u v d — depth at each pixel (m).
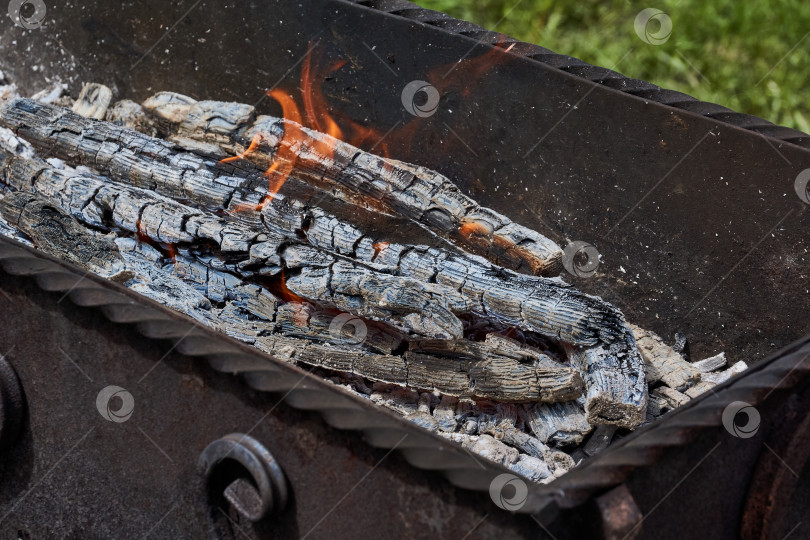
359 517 1.30
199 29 2.44
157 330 1.33
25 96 2.70
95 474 1.53
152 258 2.01
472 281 1.85
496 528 1.18
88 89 2.47
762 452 1.35
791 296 1.90
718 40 3.92
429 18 2.18
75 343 1.44
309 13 2.29
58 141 2.20
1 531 1.74
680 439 1.19
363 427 1.22
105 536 1.58
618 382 1.76
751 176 1.88
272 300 1.93
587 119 2.04
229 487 1.39
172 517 1.47
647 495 1.23
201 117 2.26
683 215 2.00
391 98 2.29
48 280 1.39
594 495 1.15
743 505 1.38
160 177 2.08
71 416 1.51
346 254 1.94
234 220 2.04
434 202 2.07
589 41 3.91
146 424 1.43
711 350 2.06
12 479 1.65
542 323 1.80
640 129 1.98
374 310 1.79
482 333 1.98
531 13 4.02
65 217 1.91
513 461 1.77
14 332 1.50
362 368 1.86
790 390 1.31
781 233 1.87
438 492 1.21
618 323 1.81
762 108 3.66
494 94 2.15
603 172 2.07
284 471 1.34
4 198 1.92
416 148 2.33
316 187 2.17
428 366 1.83
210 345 1.31
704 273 2.02
